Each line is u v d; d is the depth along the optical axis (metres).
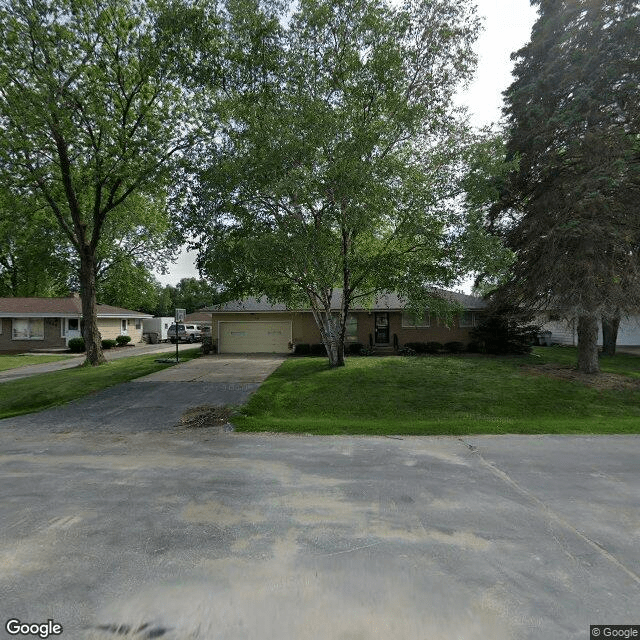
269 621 2.77
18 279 39.22
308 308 20.58
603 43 13.34
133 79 17.16
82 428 8.84
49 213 22.23
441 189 12.44
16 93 15.21
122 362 19.48
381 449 7.10
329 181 10.95
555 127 13.73
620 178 12.61
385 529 4.12
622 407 10.61
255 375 14.81
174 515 4.45
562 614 2.86
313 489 5.21
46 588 3.15
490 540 3.90
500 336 20.09
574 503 4.77
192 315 59.16
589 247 12.42
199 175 13.06
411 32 12.13
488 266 11.91
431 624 2.75
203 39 12.69
